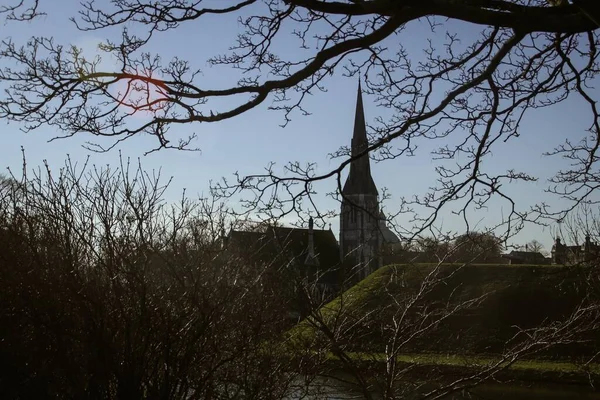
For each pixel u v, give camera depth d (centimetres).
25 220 666
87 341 636
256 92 596
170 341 664
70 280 643
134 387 652
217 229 730
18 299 644
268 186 624
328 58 588
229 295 696
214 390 707
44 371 648
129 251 675
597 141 700
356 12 553
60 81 573
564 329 709
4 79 570
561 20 548
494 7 574
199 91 594
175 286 674
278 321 722
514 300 2939
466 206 678
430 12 547
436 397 688
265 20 663
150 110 606
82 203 688
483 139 652
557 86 682
